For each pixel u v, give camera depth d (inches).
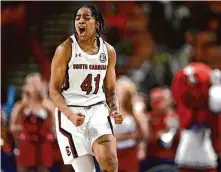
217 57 932.6
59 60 375.2
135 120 591.5
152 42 943.0
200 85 560.7
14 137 636.1
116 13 948.0
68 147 380.2
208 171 569.6
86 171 379.9
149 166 633.6
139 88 868.0
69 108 379.2
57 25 966.4
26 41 947.3
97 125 376.2
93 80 379.9
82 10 376.2
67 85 380.8
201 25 928.9
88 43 378.9
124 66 928.3
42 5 964.0
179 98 568.1
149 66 900.0
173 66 898.1
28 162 631.2
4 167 655.8
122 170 589.3
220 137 568.7
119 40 948.6
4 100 857.5
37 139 631.2
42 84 633.6
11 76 935.7
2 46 939.3
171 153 634.2
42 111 631.2
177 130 637.9
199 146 567.2
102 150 369.1
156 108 648.4
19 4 945.5
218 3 938.1
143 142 613.9
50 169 649.0
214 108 561.3
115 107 388.5
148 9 953.5
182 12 935.0
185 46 924.0
